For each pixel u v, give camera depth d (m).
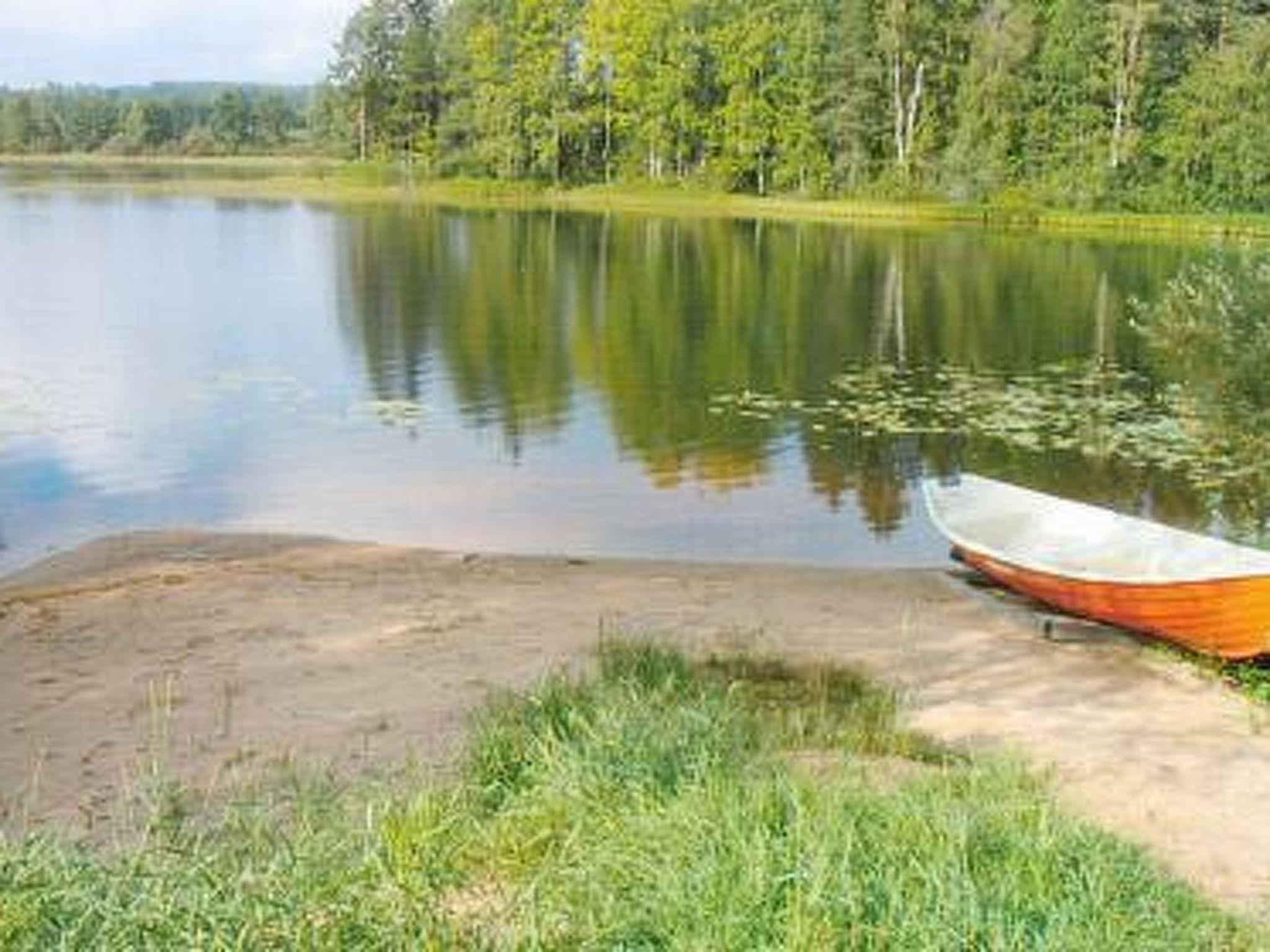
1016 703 8.91
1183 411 13.80
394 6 81.81
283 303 30.06
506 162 72.44
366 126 82.81
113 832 6.58
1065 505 11.96
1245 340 13.09
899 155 63.41
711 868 4.98
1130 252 43.06
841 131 63.78
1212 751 8.02
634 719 6.75
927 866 5.09
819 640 10.24
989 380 21.59
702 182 68.50
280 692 8.96
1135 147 57.09
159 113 123.44
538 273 36.28
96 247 41.62
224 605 10.98
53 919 4.48
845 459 16.50
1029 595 11.05
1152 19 56.84
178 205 61.44
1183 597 9.58
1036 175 58.69
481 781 6.48
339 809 5.96
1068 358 23.73
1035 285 34.25
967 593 11.62
